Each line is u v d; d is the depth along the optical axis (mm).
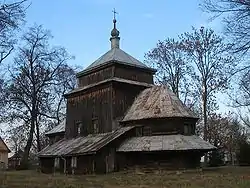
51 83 56375
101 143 35594
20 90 54219
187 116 36375
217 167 40750
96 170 34750
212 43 49438
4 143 80938
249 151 44031
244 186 22938
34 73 55000
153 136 36031
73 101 45938
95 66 43375
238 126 65812
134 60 44625
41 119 57438
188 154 34906
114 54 43938
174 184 24422
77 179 28547
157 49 52969
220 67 54375
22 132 56812
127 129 37031
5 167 71688
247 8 21625
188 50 50750
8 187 20797
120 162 36062
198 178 28016
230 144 60594
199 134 53781
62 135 51750
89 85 43500
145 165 35250
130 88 41219
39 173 40312
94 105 42031
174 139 34812
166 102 37812
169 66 52344
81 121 43594
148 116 36656
